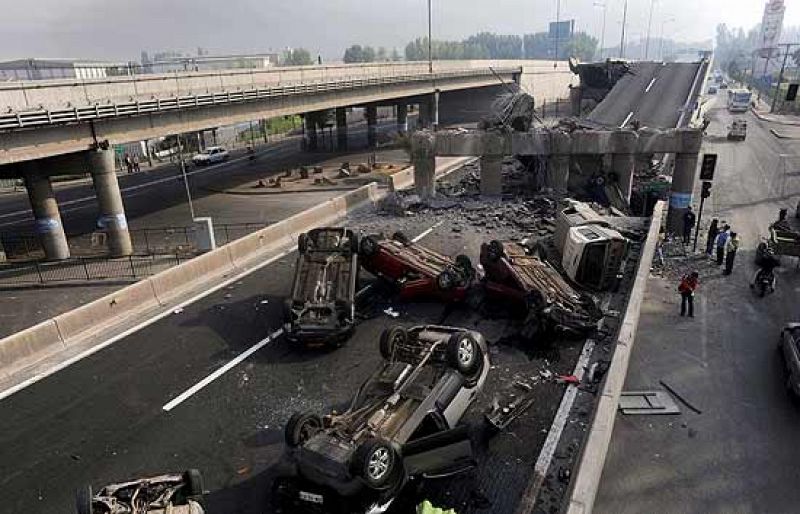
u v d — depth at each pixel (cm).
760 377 1619
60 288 2330
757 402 1499
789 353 1591
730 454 1297
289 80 4488
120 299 1752
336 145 6900
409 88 6278
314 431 1020
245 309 1803
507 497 978
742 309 2069
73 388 1378
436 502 964
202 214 3519
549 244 2261
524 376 1374
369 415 1016
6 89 2264
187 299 1900
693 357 1731
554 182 3155
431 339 1248
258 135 8256
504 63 8869
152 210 3712
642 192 3259
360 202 3120
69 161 2662
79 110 2506
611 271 1834
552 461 1065
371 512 877
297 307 1564
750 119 8069
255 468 1077
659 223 2422
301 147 6669
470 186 3581
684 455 1296
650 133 2889
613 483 1209
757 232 3002
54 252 2728
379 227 2711
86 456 1128
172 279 1930
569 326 1531
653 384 1587
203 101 3350
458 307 1788
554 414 1216
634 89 5838
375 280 2025
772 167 4706
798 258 2561
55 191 4575
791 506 1141
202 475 1062
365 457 852
